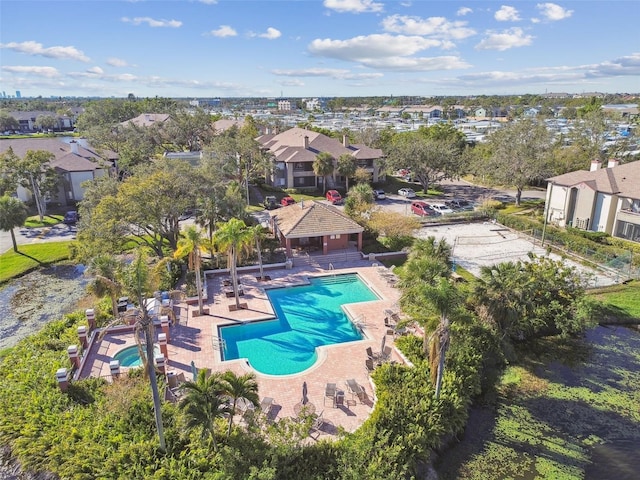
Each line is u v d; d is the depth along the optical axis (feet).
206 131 317.63
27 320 108.17
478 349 85.87
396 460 60.23
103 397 70.74
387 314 101.55
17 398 70.33
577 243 143.54
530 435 72.38
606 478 63.82
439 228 171.32
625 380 86.48
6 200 143.43
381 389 73.51
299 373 81.87
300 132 272.92
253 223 149.07
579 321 95.91
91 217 122.31
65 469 56.75
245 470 55.42
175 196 124.98
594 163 175.73
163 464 57.52
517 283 90.27
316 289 120.88
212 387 58.75
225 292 116.16
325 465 58.13
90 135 271.28
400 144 235.40
